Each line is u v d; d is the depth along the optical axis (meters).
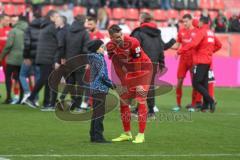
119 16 57.72
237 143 22.05
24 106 33.59
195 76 31.95
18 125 25.84
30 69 34.66
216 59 49.44
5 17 36.34
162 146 21.05
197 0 60.97
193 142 22.11
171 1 59.91
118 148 20.41
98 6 57.44
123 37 21.17
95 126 21.44
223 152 20.02
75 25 30.75
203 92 32.12
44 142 21.48
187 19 33.28
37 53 31.77
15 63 34.06
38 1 56.34
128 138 22.02
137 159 18.44
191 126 26.69
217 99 41.25
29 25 33.38
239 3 63.09
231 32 53.53
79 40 30.53
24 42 33.19
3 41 36.25
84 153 19.31
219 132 24.94
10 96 34.81
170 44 31.72
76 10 56.97
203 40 31.64
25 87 33.78
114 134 23.81
